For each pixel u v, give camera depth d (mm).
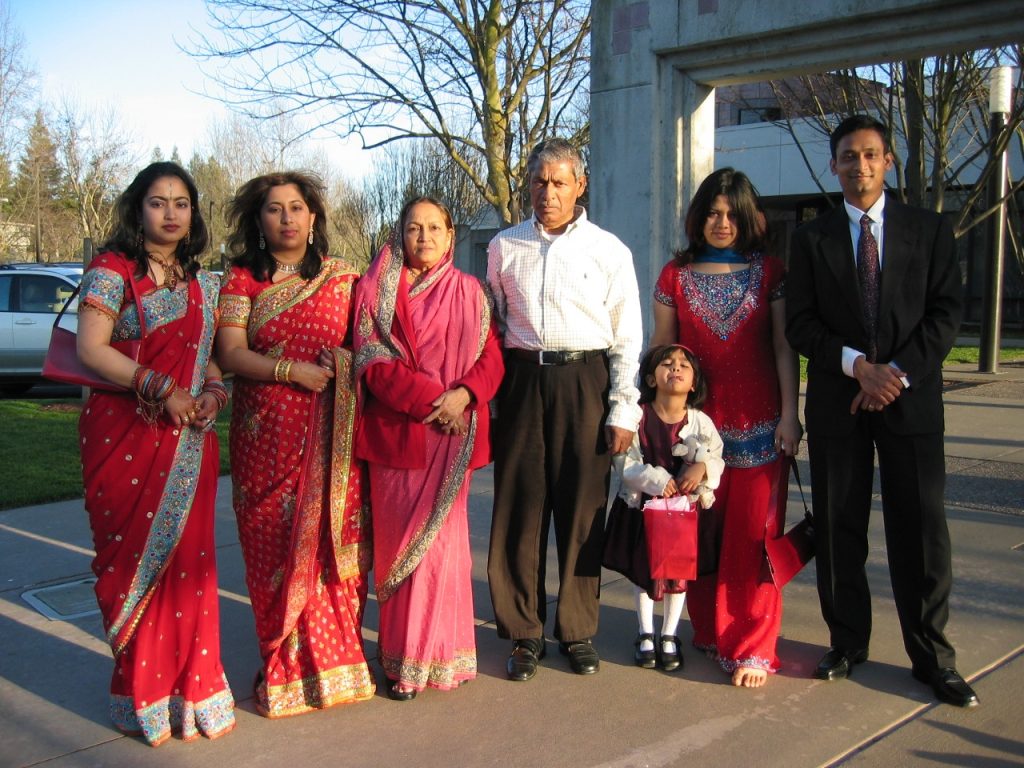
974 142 16625
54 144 34594
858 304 3066
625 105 6711
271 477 2998
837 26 5770
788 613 3885
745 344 3293
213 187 29266
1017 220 14688
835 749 2783
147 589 2803
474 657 3256
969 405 9078
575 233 3307
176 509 2812
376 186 20656
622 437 3258
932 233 3035
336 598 3107
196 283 2912
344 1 10711
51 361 2814
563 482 3320
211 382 2949
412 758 2773
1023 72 10539
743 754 2764
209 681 2916
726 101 21719
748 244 3342
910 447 3051
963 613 3781
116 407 2799
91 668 3449
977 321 21156
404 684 3109
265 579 3049
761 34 5996
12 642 3689
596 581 3408
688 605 3543
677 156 6648
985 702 3059
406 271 3172
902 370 2973
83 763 2766
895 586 3178
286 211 2994
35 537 5082
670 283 3439
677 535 3191
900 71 10391
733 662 3275
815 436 3217
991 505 5371
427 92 11094
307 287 3053
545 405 3291
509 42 11109
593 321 3273
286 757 2791
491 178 11062
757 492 3287
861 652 3344
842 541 3232
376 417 3064
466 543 3227
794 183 21250
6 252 35094
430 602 3102
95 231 30125
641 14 6531
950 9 5391
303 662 3064
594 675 3346
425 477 3066
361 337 3045
